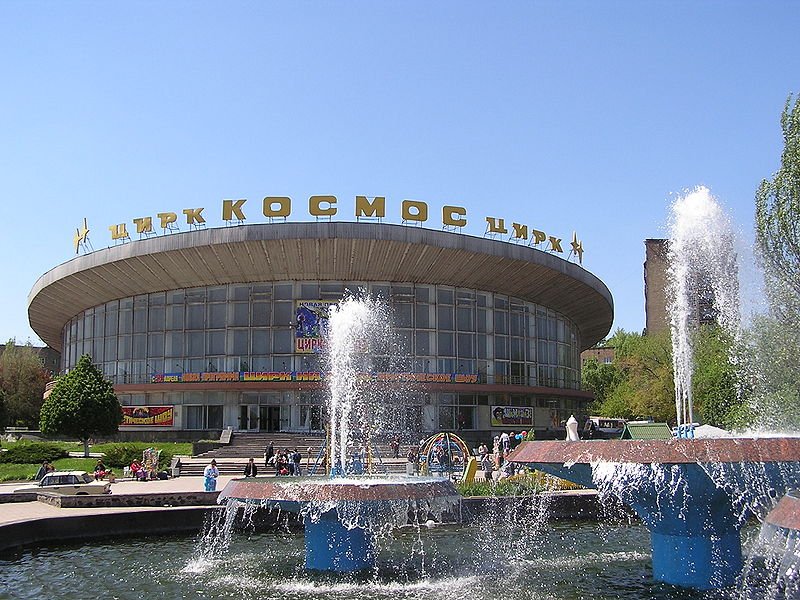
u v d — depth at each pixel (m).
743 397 35.94
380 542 19.25
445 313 56.50
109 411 44.44
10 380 83.94
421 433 52.16
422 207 52.59
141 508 22.55
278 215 51.44
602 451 13.55
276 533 21.25
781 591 12.83
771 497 12.79
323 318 54.06
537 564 16.27
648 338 62.31
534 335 62.25
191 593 14.07
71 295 62.03
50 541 19.62
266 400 54.22
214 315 55.59
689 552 13.94
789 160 28.02
